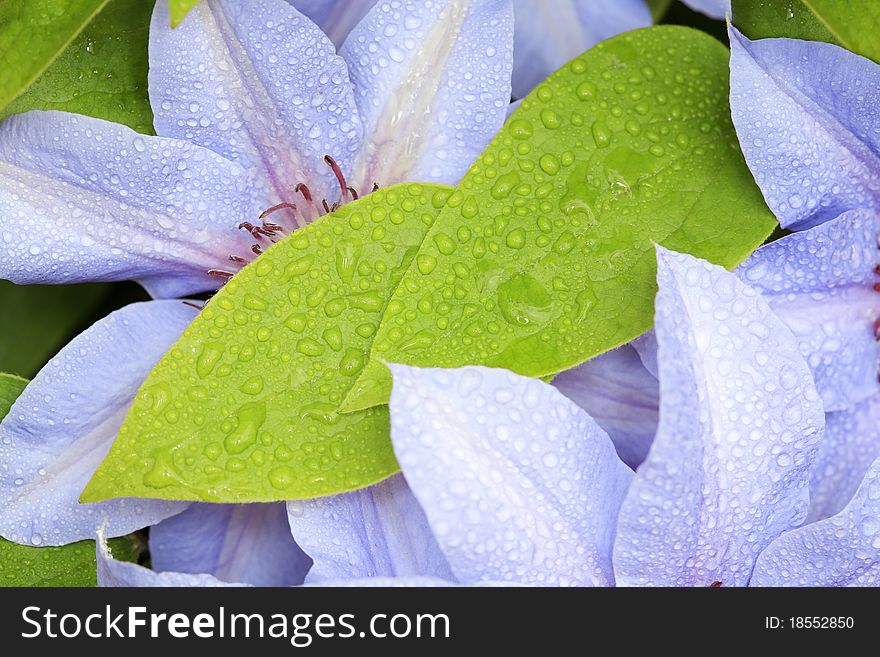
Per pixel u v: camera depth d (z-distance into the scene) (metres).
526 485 0.27
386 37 0.30
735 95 0.28
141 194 0.30
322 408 0.27
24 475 0.30
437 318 0.27
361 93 0.30
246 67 0.29
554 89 0.29
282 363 0.28
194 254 0.30
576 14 0.31
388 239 0.28
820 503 0.30
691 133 0.29
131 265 0.30
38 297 0.33
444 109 0.30
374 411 0.27
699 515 0.27
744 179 0.28
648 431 0.30
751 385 0.27
